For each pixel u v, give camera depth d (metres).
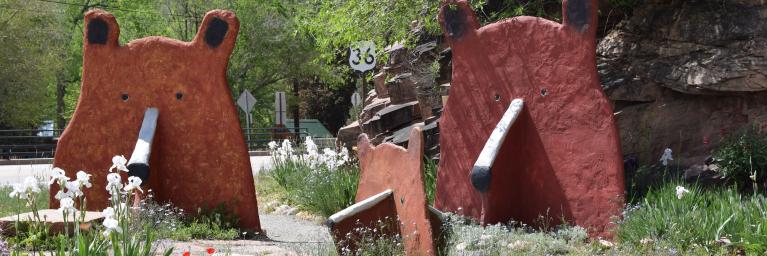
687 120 11.47
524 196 10.10
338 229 7.32
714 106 11.34
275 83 42.75
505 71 10.25
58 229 8.02
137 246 5.59
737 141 10.48
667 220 8.44
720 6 10.98
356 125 16.48
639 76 11.83
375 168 7.75
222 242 9.18
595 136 9.58
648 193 9.41
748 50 10.62
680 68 11.25
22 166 26.17
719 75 10.78
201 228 9.71
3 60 35.81
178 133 10.37
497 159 9.83
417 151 6.88
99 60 10.60
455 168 10.67
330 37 14.08
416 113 14.85
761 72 10.48
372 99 17.72
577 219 9.66
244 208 10.33
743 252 7.81
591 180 9.59
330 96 48.19
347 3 13.47
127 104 10.49
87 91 10.62
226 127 10.34
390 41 13.55
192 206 10.37
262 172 17.56
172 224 9.34
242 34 38.47
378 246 7.10
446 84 14.38
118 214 5.63
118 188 5.72
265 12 38.94
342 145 16.50
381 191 7.58
